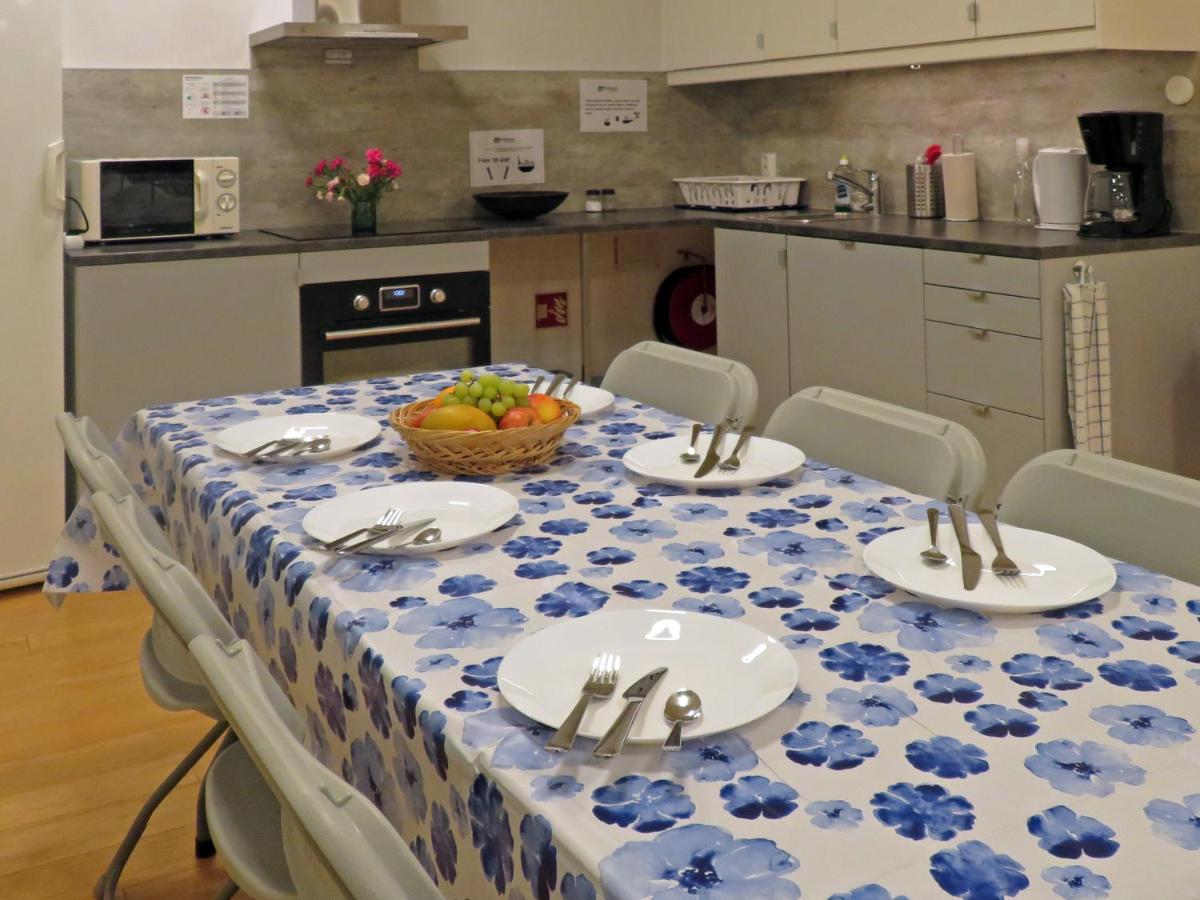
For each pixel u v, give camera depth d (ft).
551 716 3.59
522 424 6.37
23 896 7.26
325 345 13.92
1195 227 12.30
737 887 2.80
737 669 3.86
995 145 14.39
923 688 3.78
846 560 4.95
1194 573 4.99
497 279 17.03
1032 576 4.57
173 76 14.65
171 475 7.09
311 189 15.75
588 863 2.94
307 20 14.62
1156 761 3.27
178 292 13.07
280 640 5.19
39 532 12.48
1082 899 2.70
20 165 11.67
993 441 12.22
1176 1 11.84
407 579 4.89
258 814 5.01
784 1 15.39
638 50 17.81
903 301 13.07
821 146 17.16
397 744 4.01
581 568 4.97
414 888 2.95
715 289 16.63
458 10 16.38
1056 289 11.42
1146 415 12.22
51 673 10.41
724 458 6.37
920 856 2.89
